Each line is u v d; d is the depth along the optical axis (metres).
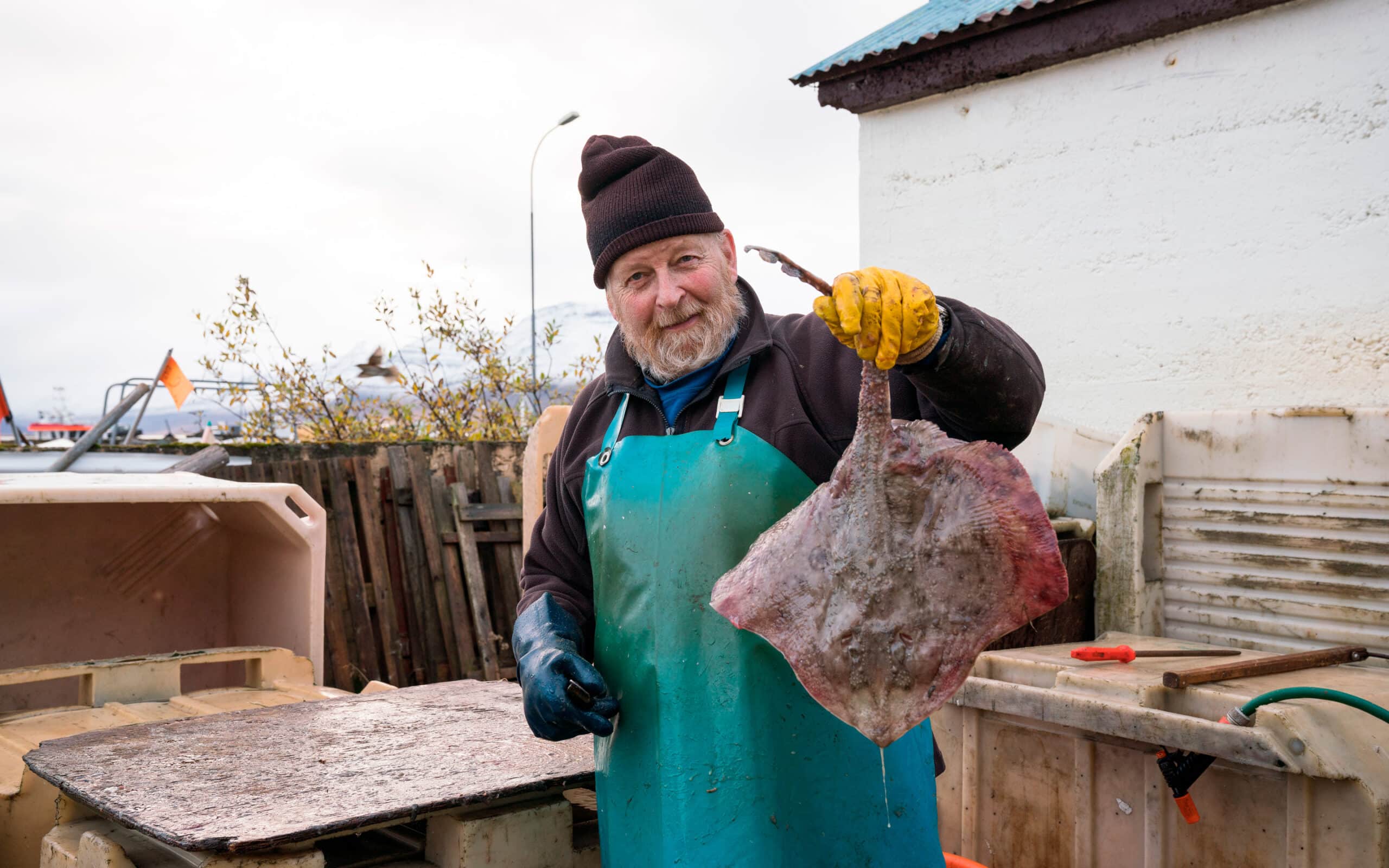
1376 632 2.48
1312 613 2.60
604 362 1.96
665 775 1.67
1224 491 2.79
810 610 1.43
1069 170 4.61
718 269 1.80
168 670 2.83
